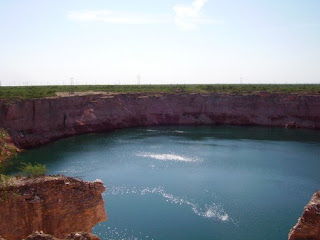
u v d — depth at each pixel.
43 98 79.12
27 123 72.56
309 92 111.69
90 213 21.48
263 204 40.06
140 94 110.88
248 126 104.19
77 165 56.69
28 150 67.25
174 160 60.72
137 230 33.22
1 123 66.94
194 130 95.62
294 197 42.56
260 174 52.53
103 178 49.66
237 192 44.09
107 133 89.31
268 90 128.50
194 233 32.75
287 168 55.97
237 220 35.62
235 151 68.31
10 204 19.20
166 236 32.09
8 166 52.16
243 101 110.50
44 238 13.95
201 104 111.88
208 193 43.59
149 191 44.09
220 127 102.12
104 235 32.19
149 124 104.75
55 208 20.36
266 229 33.66
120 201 40.56
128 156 63.47
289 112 105.31
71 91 119.56
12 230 19.20
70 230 20.89
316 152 67.69
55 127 80.25
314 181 49.16
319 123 100.06
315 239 20.78
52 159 60.31
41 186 20.19
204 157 63.09
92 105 94.06
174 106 110.62
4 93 88.25
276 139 81.94
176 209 38.25
